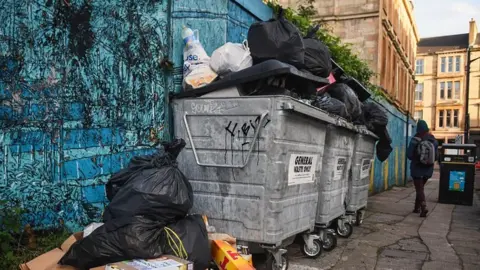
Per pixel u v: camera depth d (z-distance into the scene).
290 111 3.88
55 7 4.20
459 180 11.16
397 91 20.83
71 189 4.25
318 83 4.75
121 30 4.52
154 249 3.09
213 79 4.39
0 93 3.95
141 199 3.31
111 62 4.47
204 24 5.14
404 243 6.07
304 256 5.04
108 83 4.46
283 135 3.87
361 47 15.67
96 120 4.39
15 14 4.02
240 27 5.96
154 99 4.69
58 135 4.20
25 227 3.95
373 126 7.32
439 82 56.41
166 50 4.77
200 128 4.18
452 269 4.84
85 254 3.05
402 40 23.52
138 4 4.62
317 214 5.20
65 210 4.22
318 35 8.30
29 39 4.08
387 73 17.64
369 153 7.18
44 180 4.12
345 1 15.90
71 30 4.28
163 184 3.41
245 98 3.94
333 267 4.70
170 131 4.77
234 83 4.09
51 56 4.18
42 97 4.13
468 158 11.17
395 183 17.56
